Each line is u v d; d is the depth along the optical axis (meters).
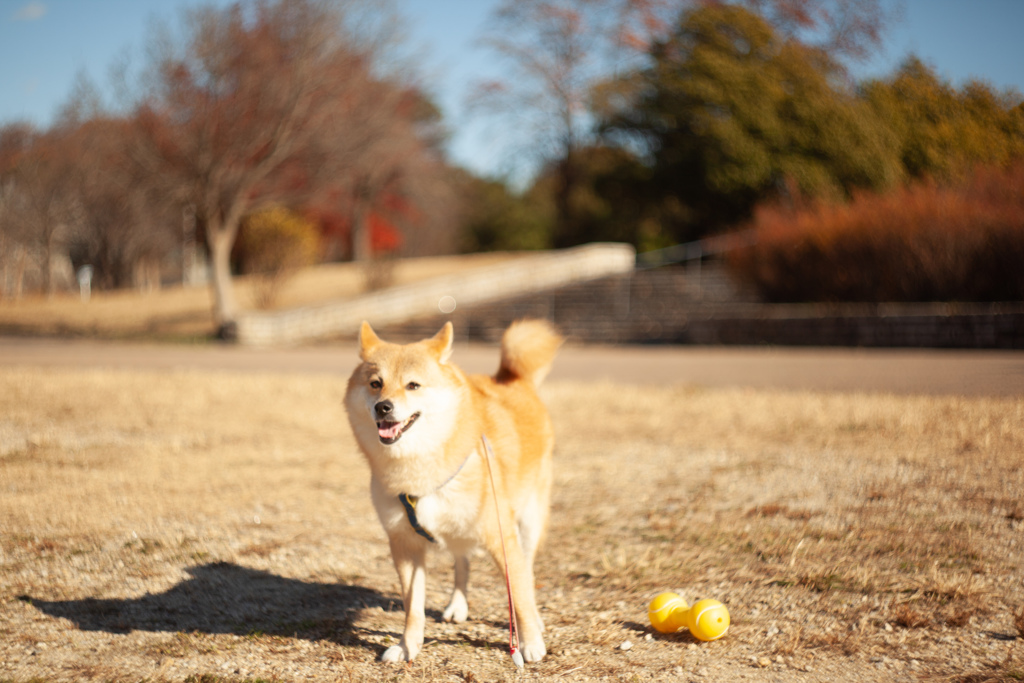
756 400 8.84
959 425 6.73
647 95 28.94
